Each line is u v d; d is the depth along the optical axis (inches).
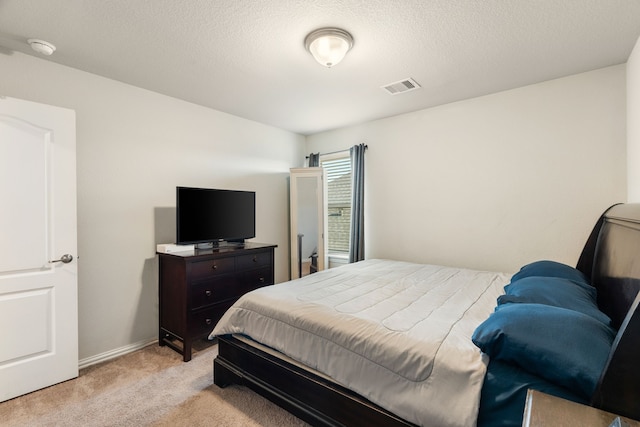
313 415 61.4
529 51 87.7
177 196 110.1
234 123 145.6
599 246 78.2
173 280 105.4
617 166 96.7
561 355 38.9
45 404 75.0
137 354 103.7
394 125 147.6
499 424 41.0
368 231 157.2
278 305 72.4
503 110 117.3
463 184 127.6
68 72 94.7
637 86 83.0
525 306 48.2
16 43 81.5
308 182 169.2
